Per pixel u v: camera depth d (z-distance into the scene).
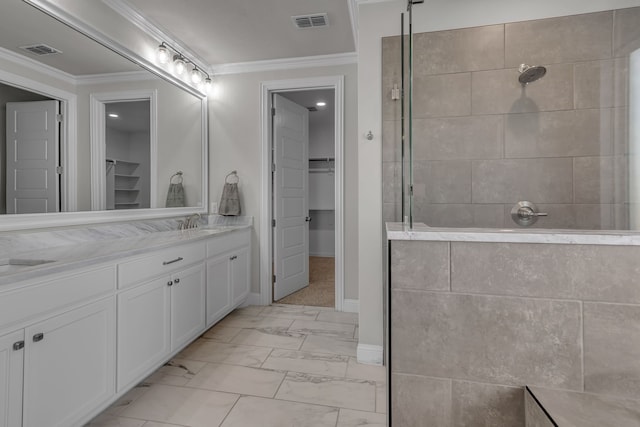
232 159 3.32
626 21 1.77
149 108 2.51
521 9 1.79
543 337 1.00
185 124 2.97
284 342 2.44
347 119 3.10
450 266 1.05
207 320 2.42
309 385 1.86
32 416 1.17
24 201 1.59
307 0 2.20
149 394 1.77
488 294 1.03
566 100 1.78
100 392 1.47
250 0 2.20
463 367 1.06
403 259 1.08
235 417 1.58
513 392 1.02
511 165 1.77
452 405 1.07
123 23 2.24
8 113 1.52
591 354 0.97
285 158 3.56
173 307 2.01
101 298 1.48
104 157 2.09
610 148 1.76
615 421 0.86
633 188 1.74
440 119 1.78
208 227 3.07
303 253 3.90
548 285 0.99
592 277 0.96
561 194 1.77
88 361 1.41
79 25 1.86
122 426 1.51
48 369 1.23
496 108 1.78
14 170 1.55
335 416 1.59
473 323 1.04
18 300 1.12
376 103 2.10
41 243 1.68
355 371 2.02
